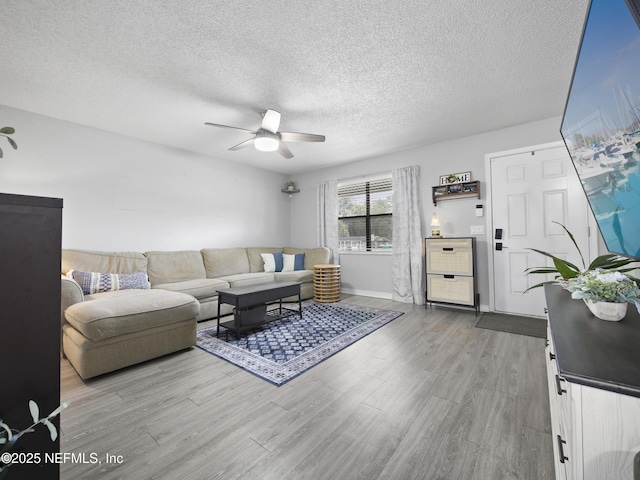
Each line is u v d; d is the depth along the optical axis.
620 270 1.41
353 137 3.83
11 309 0.77
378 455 1.28
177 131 3.56
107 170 3.52
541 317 3.33
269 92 2.66
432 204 4.14
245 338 2.83
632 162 0.98
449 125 3.45
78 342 2.02
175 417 1.57
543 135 3.31
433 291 3.88
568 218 3.17
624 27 0.80
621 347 0.85
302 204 5.84
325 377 2.02
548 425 1.46
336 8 1.72
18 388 0.78
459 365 2.17
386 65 2.28
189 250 4.24
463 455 1.27
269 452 1.30
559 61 2.24
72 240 3.25
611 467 0.67
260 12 1.74
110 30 1.87
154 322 2.27
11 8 1.67
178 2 1.66
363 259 4.96
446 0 1.67
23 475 0.77
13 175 2.88
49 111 2.98
